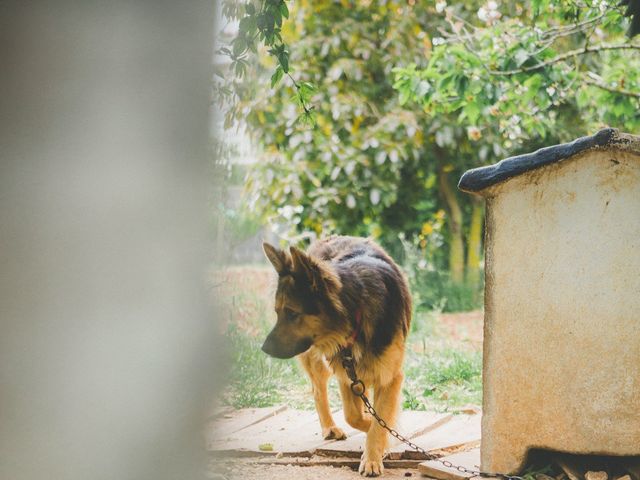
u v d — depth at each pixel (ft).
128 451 8.84
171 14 8.79
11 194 8.23
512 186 13.19
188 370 9.34
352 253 17.49
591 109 29.17
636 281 12.70
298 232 37.99
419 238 40.40
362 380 15.75
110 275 8.58
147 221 8.79
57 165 8.35
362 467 15.12
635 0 14.37
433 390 22.58
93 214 8.47
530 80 22.18
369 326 15.44
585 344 12.92
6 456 8.36
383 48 37.58
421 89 22.99
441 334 31.50
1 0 8.07
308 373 17.71
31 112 8.23
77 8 8.33
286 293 14.93
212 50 9.27
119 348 8.69
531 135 32.94
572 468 13.24
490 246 13.42
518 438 13.33
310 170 36.17
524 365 13.25
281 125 36.14
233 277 33.81
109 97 8.50
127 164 8.63
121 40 8.50
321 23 37.86
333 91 36.42
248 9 13.80
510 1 33.60
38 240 8.30
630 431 12.80
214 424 14.92
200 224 9.31
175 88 8.89
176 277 9.06
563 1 22.89
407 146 36.65
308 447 16.65
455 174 40.75
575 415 13.01
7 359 8.28
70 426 8.53
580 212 12.87
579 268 12.91
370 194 37.01
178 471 9.27
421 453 15.89
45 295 8.35
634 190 12.63
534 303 13.16
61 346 8.43
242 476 14.73
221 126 16.24
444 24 36.42
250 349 24.88
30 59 8.21
